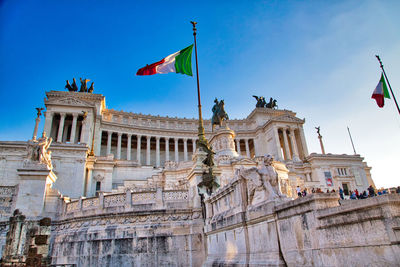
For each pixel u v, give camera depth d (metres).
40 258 15.90
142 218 21.67
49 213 25.47
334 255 8.52
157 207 21.95
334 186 73.19
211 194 20.22
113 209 22.39
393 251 6.85
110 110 93.69
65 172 55.38
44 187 25.78
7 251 19.28
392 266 6.83
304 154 94.69
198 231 20.81
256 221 13.09
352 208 7.96
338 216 8.46
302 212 10.02
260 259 12.49
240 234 14.38
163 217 21.58
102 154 93.81
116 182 60.78
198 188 22.52
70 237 23.12
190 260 20.00
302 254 9.91
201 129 26.64
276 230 11.59
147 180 51.81
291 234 10.58
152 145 102.25
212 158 24.42
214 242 18.33
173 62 31.52
